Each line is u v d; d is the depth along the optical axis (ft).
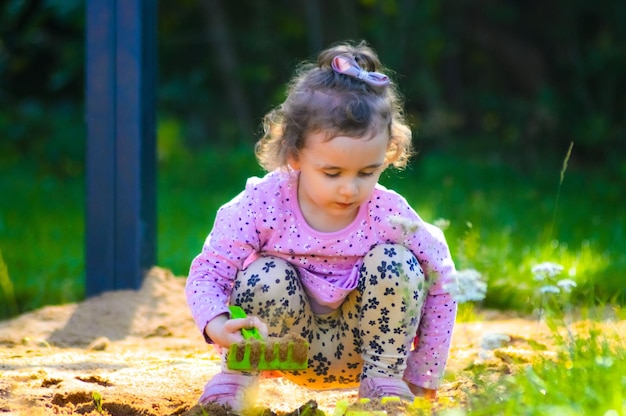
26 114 46.78
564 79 45.78
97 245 19.26
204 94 48.21
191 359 14.28
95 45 18.94
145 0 19.57
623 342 12.41
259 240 10.67
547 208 32.96
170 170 42.42
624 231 27.63
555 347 13.94
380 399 10.03
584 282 18.13
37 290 23.63
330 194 10.12
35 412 10.19
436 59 46.19
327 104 10.04
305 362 9.57
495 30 46.65
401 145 10.91
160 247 27.45
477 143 44.93
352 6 46.52
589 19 45.60
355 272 10.54
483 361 12.39
